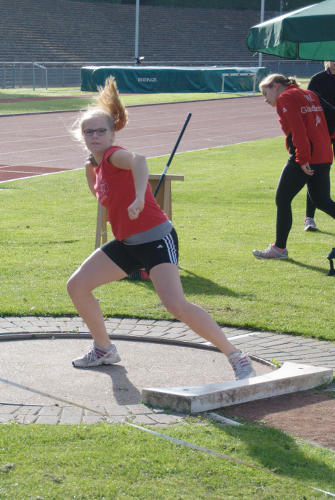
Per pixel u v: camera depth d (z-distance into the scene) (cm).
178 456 443
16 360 641
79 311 610
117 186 548
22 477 412
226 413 524
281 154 2441
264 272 969
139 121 3594
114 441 462
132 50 7669
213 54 8294
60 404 536
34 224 1273
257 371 626
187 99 5116
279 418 514
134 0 8925
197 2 9269
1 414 511
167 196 962
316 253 1085
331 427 499
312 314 786
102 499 392
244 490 406
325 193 1007
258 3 9600
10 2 7275
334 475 428
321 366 632
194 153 2420
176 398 523
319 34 846
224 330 740
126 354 666
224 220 1337
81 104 4438
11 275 932
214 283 909
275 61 8306
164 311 789
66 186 1703
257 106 4766
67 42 7194
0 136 2842
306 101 970
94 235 1188
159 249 552
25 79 6094
